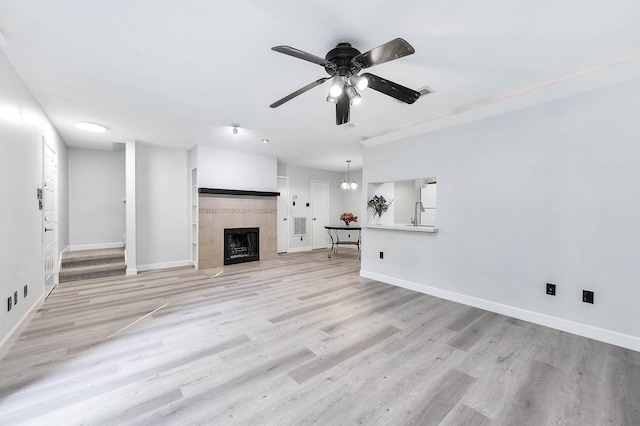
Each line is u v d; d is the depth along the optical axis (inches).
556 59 86.5
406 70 93.6
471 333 101.3
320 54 84.1
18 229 98.8
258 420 59.4
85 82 102.4
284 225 303.9
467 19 67.7
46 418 59.4
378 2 61.9
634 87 89.7
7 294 89.9
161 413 61.1
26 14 65.9
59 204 173.5
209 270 204.2
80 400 65.1
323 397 66.9
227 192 212.4
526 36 74.5
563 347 91.0
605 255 95.3
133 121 148.3
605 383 72.2
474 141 128.2
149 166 207.2
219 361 82.4
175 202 219.0
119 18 67.9
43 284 129.6
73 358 83.4
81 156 213.0
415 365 80.6
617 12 64.6
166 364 80.6
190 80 101.0
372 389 69.9
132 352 87.2
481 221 126.2
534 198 110.6
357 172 341.1
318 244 334.3
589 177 98.2
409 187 268.5
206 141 193.6
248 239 243.8
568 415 61.1
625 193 91.6
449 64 89.6
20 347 89.6
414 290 153.9
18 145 98.1
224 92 111.3
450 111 132.6
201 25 70.7
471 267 130.0
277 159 261.3
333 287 160.7
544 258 108.2
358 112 133.7
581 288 99.9
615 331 93.0
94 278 178.9
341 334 100.3
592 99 97.3
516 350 89.1
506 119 117.8
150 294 146.4
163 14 66.5
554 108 105.4
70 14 66.3
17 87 95.9
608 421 59.2
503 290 119.4
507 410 62.6
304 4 62.7
